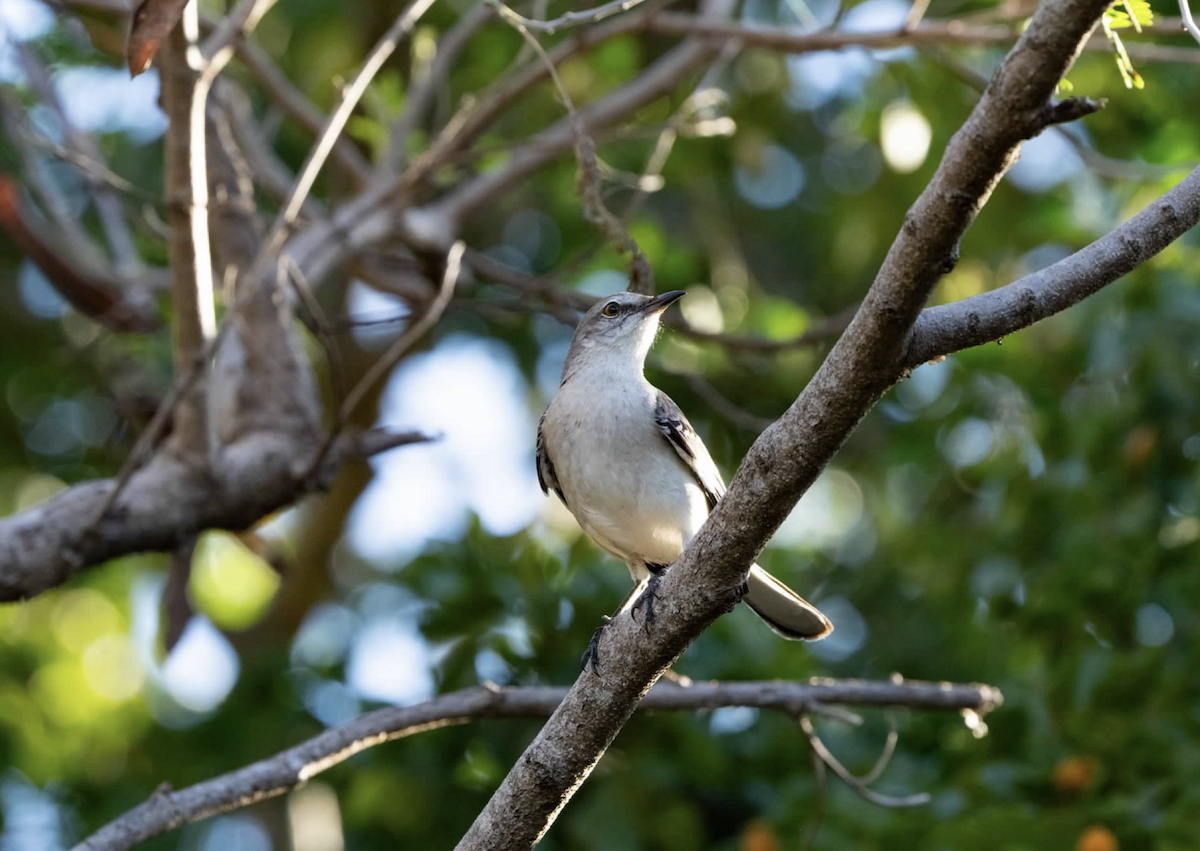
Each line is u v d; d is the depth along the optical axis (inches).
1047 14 181.8
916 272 203.3
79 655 649.0
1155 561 435.8
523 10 586.6
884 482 613.3
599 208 353.4
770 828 398.3
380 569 657.6
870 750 430.3
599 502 381.1
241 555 690.2
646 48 672.4
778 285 684.7
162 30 289.3
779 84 613.3
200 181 346.0
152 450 409.4
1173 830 369.7
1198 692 404.5
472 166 535.2
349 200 558.9
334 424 377.4
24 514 357.1
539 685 431.2
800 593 572.4
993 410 537.3
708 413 587.5
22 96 522.0
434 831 443.2
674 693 341.1
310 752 319.0
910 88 546.6
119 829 296.2
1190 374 441.7
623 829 406.0
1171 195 227.5
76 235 460.1
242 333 411.8
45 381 631.2
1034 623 439.2
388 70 613.3
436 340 664.4
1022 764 402.6
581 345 403.2
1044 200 535.2
